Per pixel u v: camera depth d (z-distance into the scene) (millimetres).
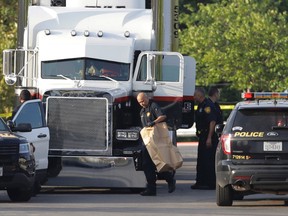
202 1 142000
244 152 43656
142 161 51875
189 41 119562
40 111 51406
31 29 56750
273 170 43250
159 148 50656
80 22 56719
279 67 115375
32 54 56312
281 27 118125
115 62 55281
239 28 116000
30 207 44938
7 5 98438
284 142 43438
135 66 55625
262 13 121125
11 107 93625
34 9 57188
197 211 43500
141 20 57000
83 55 55062
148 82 55250
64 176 52625
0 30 96875
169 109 55625
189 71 59312
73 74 55219
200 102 55969
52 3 59031
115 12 57094
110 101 52625
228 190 44844
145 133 50875
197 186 55906
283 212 43125
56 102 52844
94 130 52625
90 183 52438
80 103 52719
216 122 55719
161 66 55688
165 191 54219
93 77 55125
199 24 126188
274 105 43906
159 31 57188
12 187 46469
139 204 46688
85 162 52469
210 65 116500
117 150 52500
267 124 43719
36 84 55938
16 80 57062
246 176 43406
